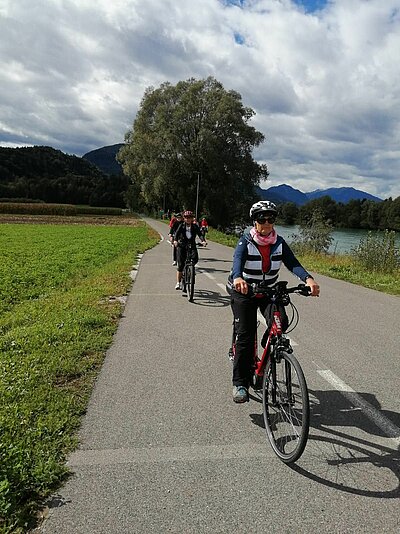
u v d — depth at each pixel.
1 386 4.46
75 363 5.26
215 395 4.50
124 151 65.94
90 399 4.36
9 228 45.81
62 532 2.54
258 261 3.93
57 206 89.69
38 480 2.97
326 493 2.90
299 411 3.28
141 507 2.75
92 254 19.86
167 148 55.25
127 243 26.66
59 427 3.70
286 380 3.44
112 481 3.02
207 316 7.99
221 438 3.62
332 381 4.92
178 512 2.71
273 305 3.74
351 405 4.29
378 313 8.54
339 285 12.30
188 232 10.22
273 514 2.69
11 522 2.58
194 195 57.69
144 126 61.16
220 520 2.64
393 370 5.30
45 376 4.83
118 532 2.54
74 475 3.09
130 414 4.04
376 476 3.10
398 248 15.91
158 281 12.02
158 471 3.14
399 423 3.93
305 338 6.68
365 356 5.83
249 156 56.81
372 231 17.88
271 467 3.21
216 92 56.41
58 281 12.09
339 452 3.42
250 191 58.75
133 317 7.84
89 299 9.12
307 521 2.63
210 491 2.91
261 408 4.20
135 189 91.94
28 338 6.16
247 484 2.99
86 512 2.71
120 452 3.39
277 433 3.59
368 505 2.78
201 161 55.25
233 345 4.50
